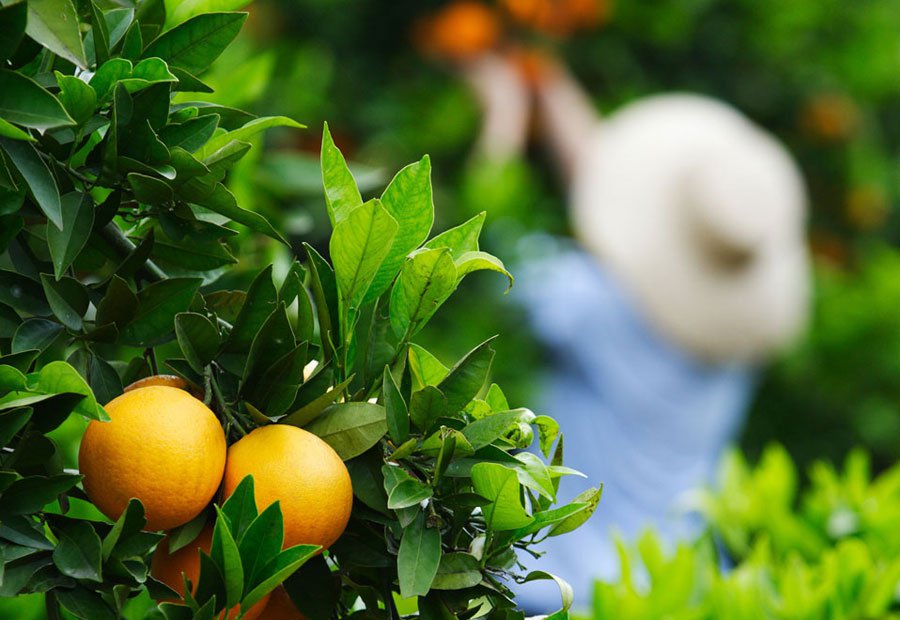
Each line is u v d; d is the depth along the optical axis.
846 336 8.23
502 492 1.96
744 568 2.72
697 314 5.95
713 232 5.86
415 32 7.53
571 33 7.88
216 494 1.96
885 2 8.55
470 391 1.99
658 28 7.85
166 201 1.97
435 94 7.42
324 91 6.57
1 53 1.89
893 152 9.45
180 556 1.96
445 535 1.99
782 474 3.23
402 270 1.98
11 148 1.91
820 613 2.50
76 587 1.92
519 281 6.10
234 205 1.98
